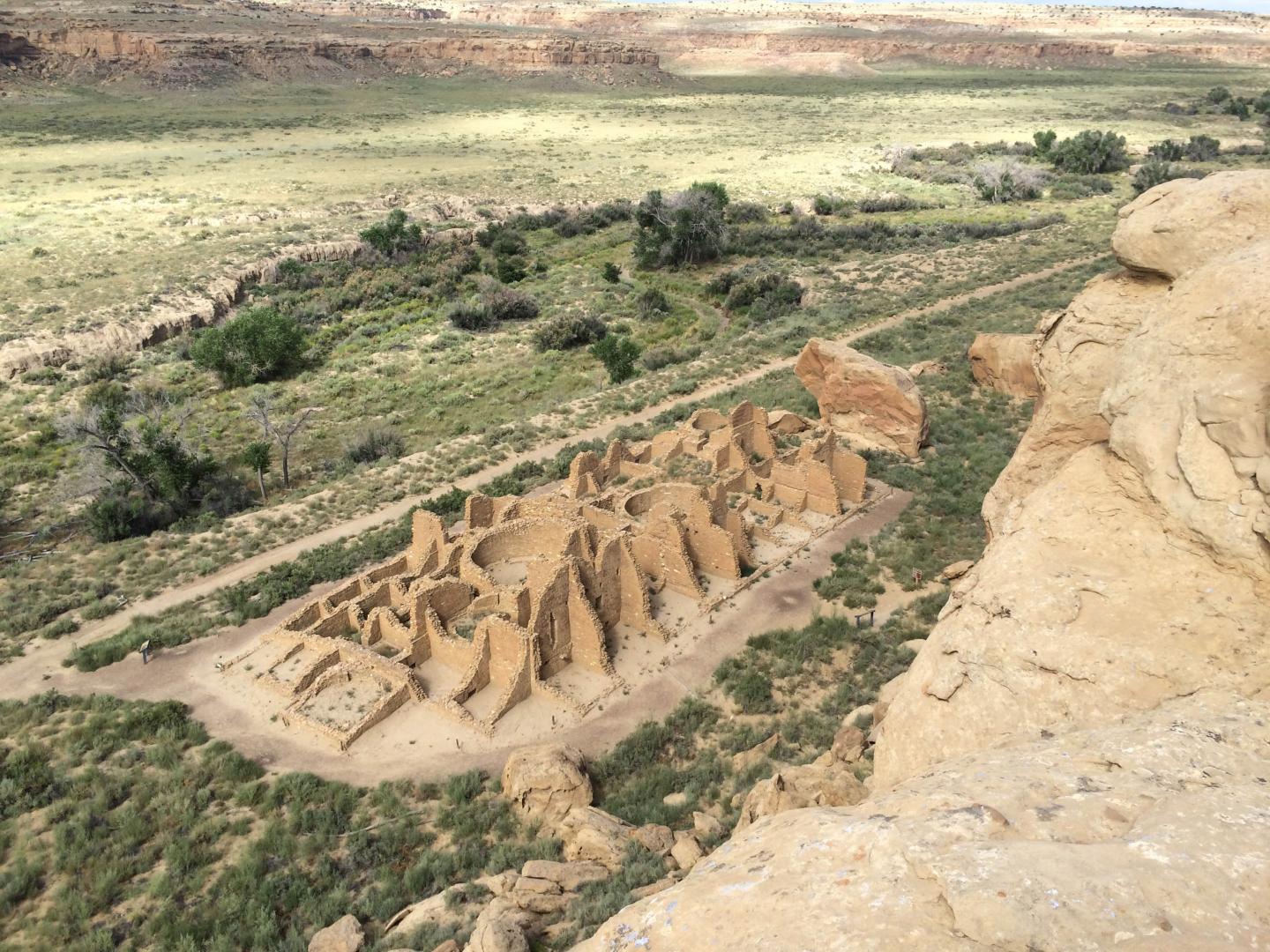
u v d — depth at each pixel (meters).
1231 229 14.99
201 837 23.53
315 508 46.06
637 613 32.59
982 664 12.38
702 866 9.49
